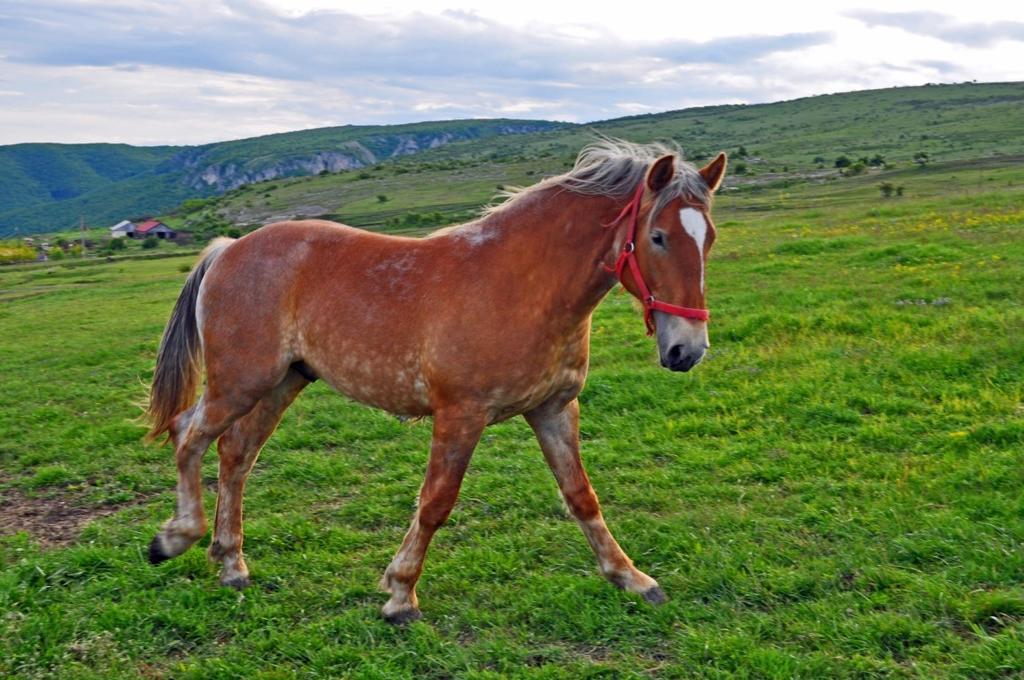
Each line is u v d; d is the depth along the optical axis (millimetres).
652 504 5949
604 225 4328
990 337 8953
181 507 5086
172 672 4098
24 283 38344
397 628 4422
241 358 4973
